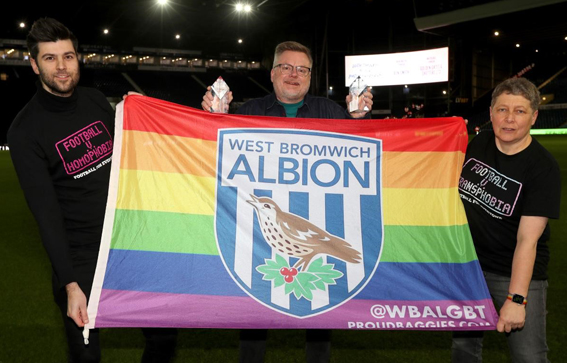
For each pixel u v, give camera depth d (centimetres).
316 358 258
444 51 3316
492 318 229
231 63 4341
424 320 232
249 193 243
